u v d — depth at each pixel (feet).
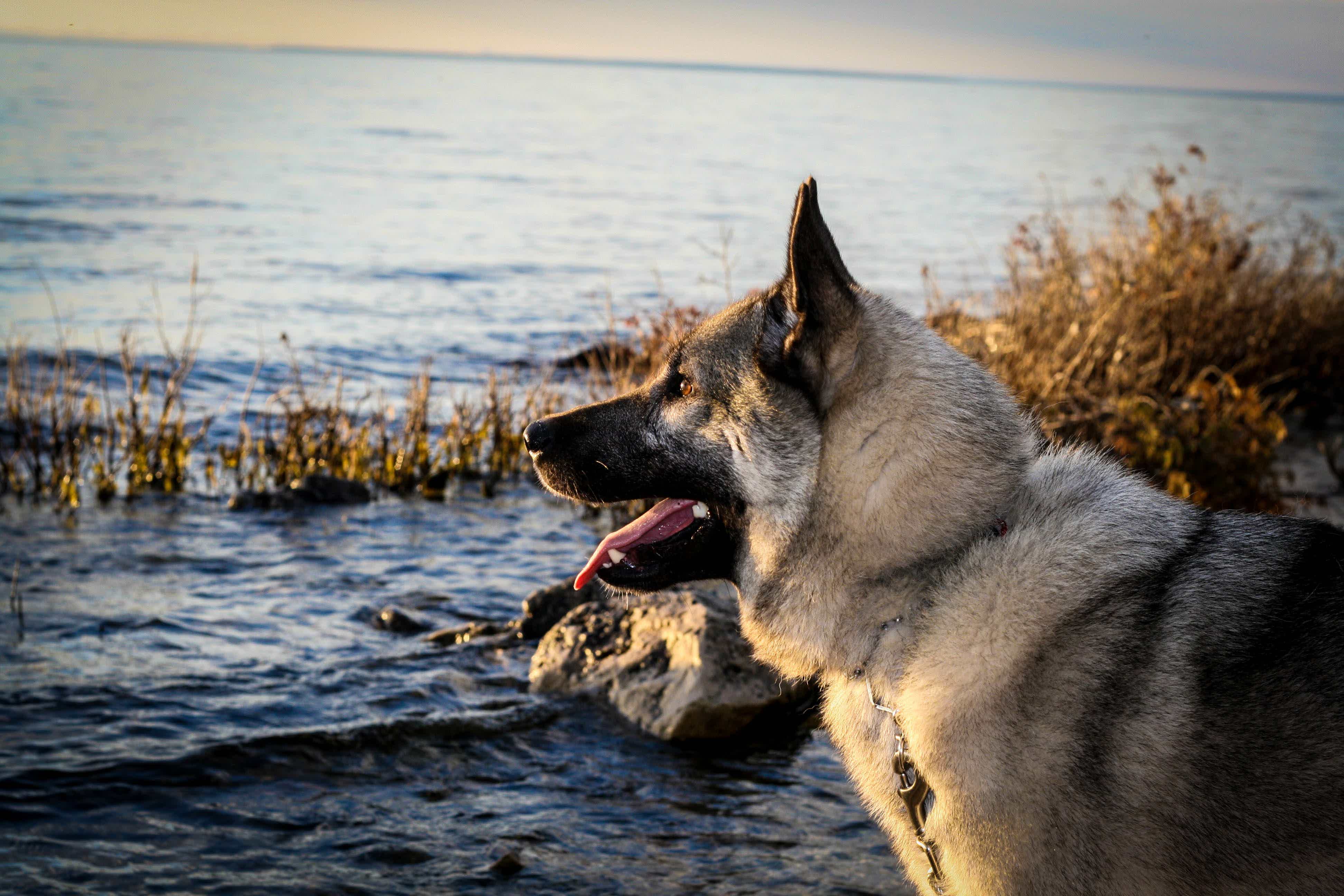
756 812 13.96
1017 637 8.07
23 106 172.35
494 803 13.82
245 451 28.99
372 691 16.49
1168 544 8.28
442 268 64.85
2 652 16.97
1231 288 36.22
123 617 18.70
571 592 19.30
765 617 9.61
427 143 172.35
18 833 12.26
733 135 232.53
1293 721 7.36
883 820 9.36
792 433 9.15
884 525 8.84
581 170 138.10
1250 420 27.50
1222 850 7.42
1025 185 131.64
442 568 22.45
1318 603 7.70
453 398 32.63
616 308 53.62
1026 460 9.06
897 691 8.63
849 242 80.23
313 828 12.91
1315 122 474.49
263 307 50.72
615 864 12.57
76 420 30.35
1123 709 7.62
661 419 10.21
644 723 15.92
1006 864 7.91
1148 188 114.11
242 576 21.29
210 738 14.64
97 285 52.11
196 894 11.43
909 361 8.98
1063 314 32.01
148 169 106.01
